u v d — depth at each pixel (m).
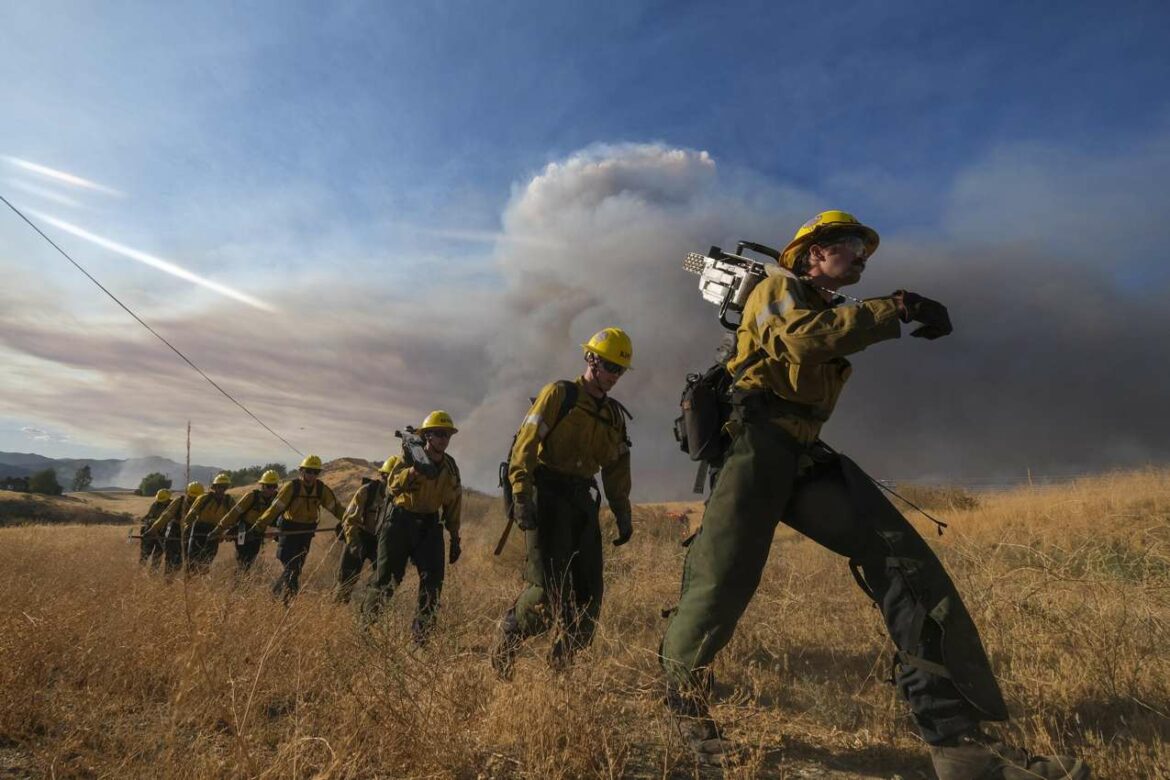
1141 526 7.52
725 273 3.04
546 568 3.58
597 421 3.76
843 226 2.56
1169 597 4.36
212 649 3.10
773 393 2.52
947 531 9.95
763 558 2.54
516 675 3.08
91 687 2.98
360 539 7.22
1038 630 3.86
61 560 7.12
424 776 2.27
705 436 2.61
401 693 2.60
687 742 2.56
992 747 2.13
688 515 15.84
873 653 4.08
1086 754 2.52
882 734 2.86
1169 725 2.76
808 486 2.49
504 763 2.47
